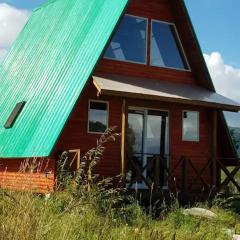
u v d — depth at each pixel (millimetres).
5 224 6828
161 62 21766
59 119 18688
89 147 19594
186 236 9586
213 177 20672
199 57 21828
